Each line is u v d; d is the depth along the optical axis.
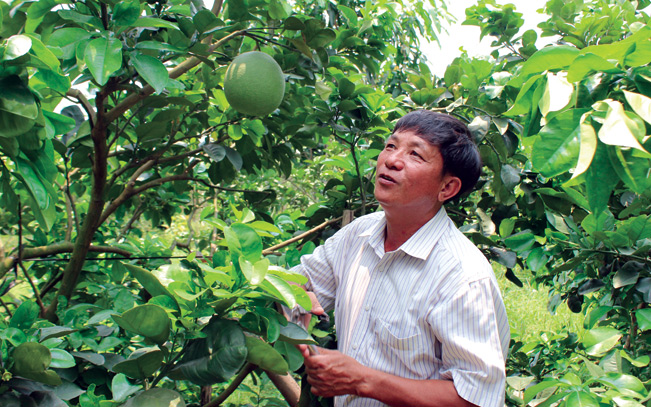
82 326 1.75
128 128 2.48
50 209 1.42
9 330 1.33
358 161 2.62
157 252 2.78
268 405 2.63
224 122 2.40
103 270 2.80
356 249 1.71
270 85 1.81
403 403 1.37
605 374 1.65
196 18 1.59
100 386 1.82
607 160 0.88
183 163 2.85
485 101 2.49
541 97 0.99
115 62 1.33
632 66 0.96
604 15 2.58
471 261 1.44
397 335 1.46
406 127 1.52
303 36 1.79
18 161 1.30
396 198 1.49
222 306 1.19
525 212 2.71
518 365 2.55
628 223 1.94
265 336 1.25
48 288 2.42
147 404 1.12
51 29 1.57
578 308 2.74
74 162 2.34
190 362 1.17
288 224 2.90
